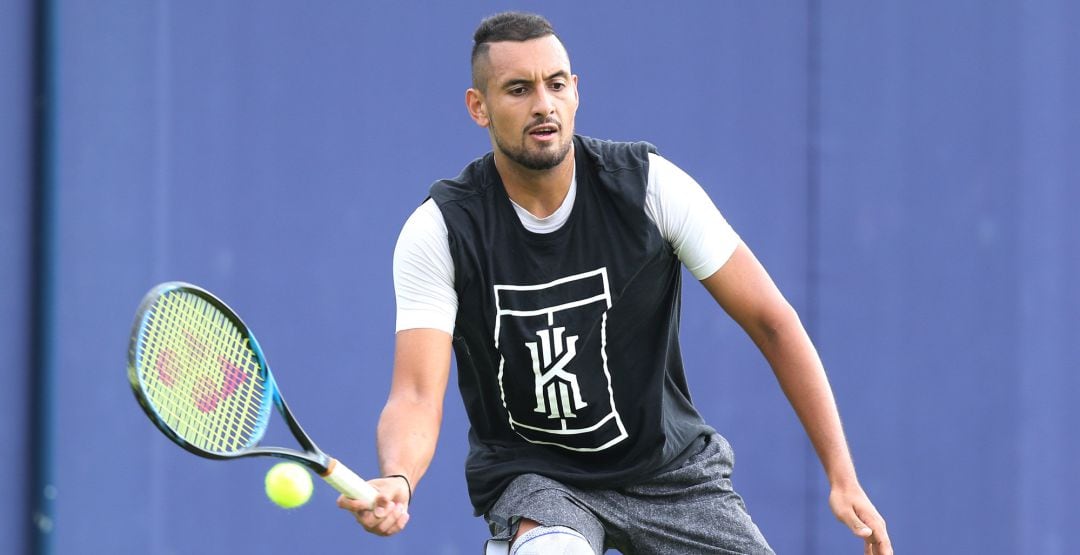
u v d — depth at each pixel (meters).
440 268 11.54
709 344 20.81
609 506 12.20
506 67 11.37
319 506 19.75
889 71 21.47
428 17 20.23
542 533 11.41
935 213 21.52
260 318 19.56
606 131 20.61
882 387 21.34
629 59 20.73
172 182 19.30
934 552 21.39
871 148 21.41
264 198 19.64
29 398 18.73
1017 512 21.58
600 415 11.95
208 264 19.39
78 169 18.94
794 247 21.17
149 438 19.11
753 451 20.86
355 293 19.88
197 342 10.37
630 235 11.69
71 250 18.88
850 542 21.02
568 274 11.66
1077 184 21.95
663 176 11.80
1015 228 21.70
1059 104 21.91
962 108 21.62
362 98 20.00
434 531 20.09
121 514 18.95
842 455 11.74
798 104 21.22
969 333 21.56
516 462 12.16
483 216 11.62
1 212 18.61
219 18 19.55
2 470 18.56
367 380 19.88
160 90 19.27
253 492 19.50
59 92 18.89
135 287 19.08
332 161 19.88
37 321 18.80
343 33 19.97
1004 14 21.77
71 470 18.81
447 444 20.22
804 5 21.27
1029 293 21.70
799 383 11.93
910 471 21.38
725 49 21.03
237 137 19.56
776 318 11.95
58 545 18.70
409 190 20.08
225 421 10.36
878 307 21.38
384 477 10.31
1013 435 21.61
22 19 18.75
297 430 10.19
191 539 19.23
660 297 11.98
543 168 11.38
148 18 19.23
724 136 20.98
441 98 20.23
